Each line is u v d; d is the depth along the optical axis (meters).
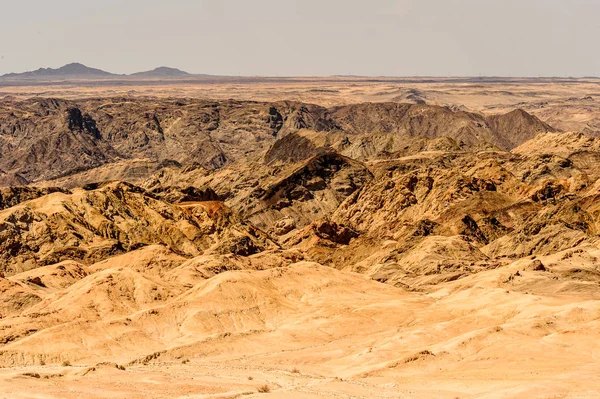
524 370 167.25
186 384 152.88
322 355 197.00
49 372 160.12
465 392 154.88
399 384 162.62
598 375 159.75
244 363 190.12
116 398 138.25
